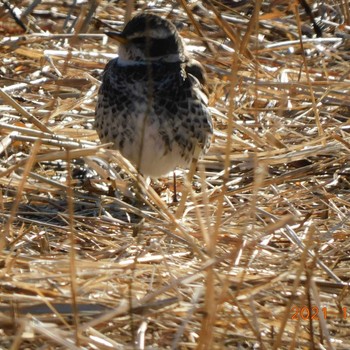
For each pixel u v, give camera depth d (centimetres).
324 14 1738
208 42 1529
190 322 824
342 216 1129
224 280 824
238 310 836
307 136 1354
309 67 1571
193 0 1684
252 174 1244
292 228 1099
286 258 1003
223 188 805
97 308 816
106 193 1194
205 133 1164
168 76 1138
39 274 879
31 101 1373
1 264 928
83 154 987
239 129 1301
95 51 1548
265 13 1689
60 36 1489
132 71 1139
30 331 759
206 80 1214
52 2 1672
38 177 1100
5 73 1480
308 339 848
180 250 1016
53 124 1312
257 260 1002
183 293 878
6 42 1495
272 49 1573
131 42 1151
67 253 1002
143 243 1042
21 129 1148
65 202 1155
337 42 1620
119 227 1097
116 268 913
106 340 777
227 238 1034
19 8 1642
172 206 1166
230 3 1717
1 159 1220
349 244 1057
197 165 1223
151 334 827
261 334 830
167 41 1153
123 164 1011
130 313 773
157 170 1173
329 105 1421
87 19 1541
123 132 1141
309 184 1239
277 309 880
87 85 1427
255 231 1030
